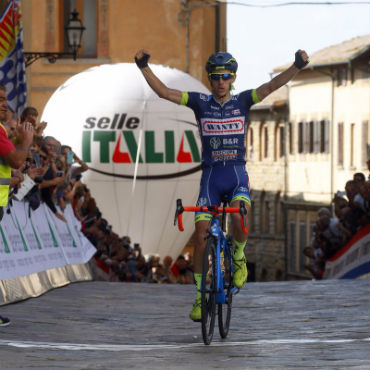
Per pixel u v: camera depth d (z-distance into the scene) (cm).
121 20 5391
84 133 4416
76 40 3712
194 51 5356
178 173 4456
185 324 1455
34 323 1424
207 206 1195
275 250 10206
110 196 4453
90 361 1027
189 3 5362
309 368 976
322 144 8931
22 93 2531
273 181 10088
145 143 4409
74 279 2231
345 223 2750
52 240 2159
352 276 2662
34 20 5394
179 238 4703
